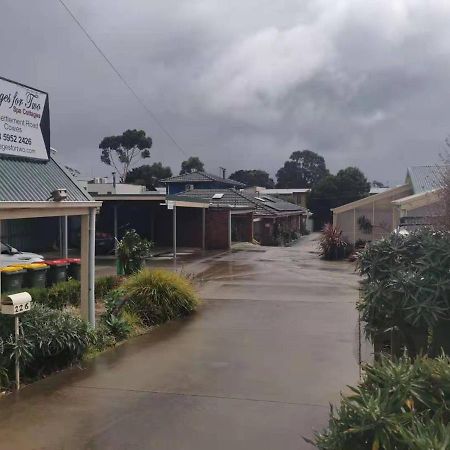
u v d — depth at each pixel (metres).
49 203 6.60
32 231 26.42
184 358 7.06
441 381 3.02
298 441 4.43
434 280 4.79
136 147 70.50
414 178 25.36
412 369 3.08
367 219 26.75
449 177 10.78
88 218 7.70
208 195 34.56
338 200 59.69
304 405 5.27
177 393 5.66
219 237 28.47
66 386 5.88
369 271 5.36
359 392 3.05
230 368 6.59
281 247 30.86
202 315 10.14
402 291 4.87
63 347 6.37
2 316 5.90
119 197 23.17
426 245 5.12
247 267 19.30
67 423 4.85
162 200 22.94
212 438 4.51
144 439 4.50
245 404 5.31
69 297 9.87
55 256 23.12
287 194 65.06
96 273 17.83
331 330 8.76
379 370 3.15
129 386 5.89
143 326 8.98
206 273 17.44
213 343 7.91
